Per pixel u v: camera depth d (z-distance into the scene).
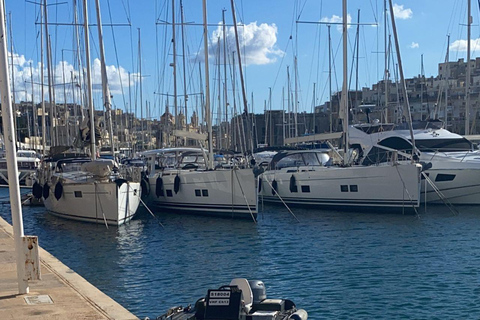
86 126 26.59
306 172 29.09
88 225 25.06
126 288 14.05
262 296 7.90
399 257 17.08
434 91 88.38
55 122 39.97
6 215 31.22
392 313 11.66
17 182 8.77
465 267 15.59
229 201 25.94
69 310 7.92
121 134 62.69
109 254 18.53
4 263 11.14
